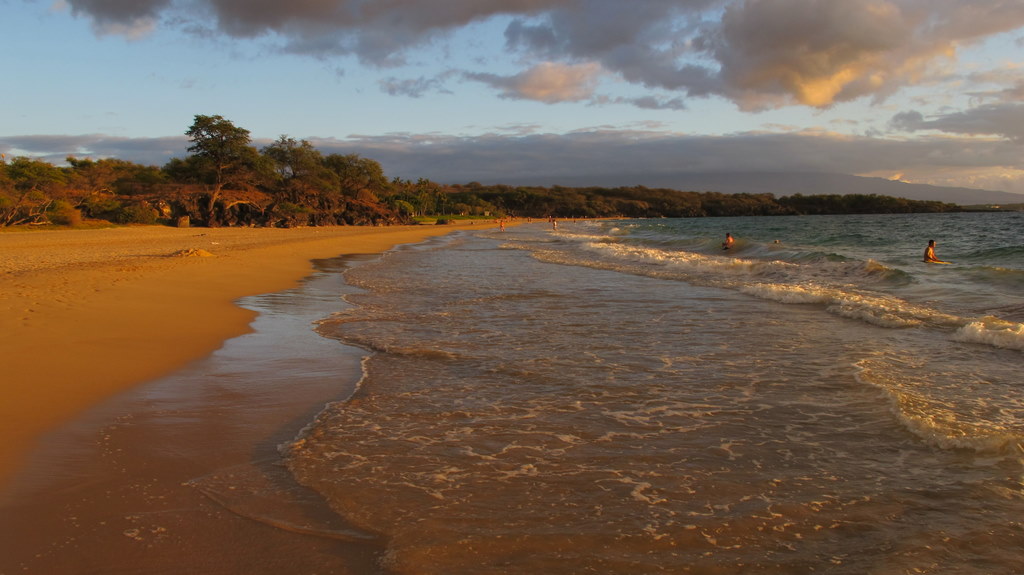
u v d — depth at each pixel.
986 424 5.28
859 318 10.88
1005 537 3.45
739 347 8.65
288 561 3.29
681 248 33.69
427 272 20.58
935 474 4.32
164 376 6.95
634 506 3.92
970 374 7.00
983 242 35.97
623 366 7.58
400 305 12.88
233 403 6.07
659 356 8.12
